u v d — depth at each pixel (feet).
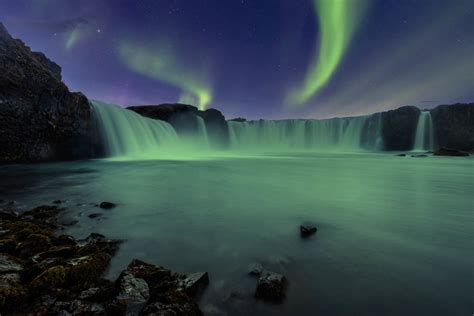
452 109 170.30
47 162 66.08
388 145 187.73
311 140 213.25
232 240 15.66
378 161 92.27
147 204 24.59
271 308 9.14
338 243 15.23
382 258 13.28
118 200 26.20
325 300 9.62
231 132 201.98
